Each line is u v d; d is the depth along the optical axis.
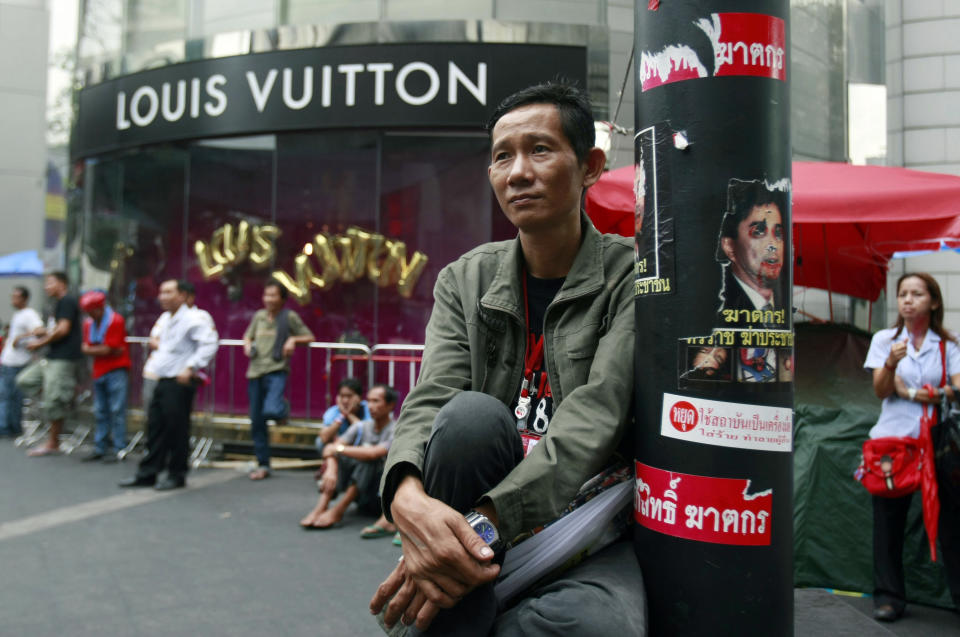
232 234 8.63
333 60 7.98
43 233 15.76
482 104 7.78
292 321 7.10
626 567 1.33
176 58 8.56
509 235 8.08
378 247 8.27
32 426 9.98
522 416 1.55
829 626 2.29
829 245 5.53
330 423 6.17
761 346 1.24
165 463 6.88
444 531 1.20
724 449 1.23
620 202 3.90
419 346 7.54
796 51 7.70
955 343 3.66
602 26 7.79
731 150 1.25
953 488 3.59
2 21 15.55
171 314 6.63
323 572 4.28
